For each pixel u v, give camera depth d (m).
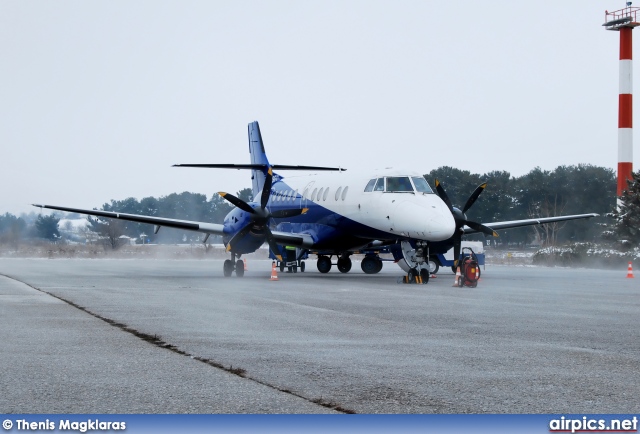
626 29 59.78
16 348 11.60
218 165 38.88
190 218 142.12
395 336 13.11
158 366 10.10
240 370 9.80
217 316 16.17
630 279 32.84
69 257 76.44
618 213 55.81
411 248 30.25
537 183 97.44
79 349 11.52
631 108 59.59
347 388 8.76
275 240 34.34
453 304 19.34
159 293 22.75
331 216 33.84
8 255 83.00
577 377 9.42
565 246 58.31
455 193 99.88
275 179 41.81
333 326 14.52
